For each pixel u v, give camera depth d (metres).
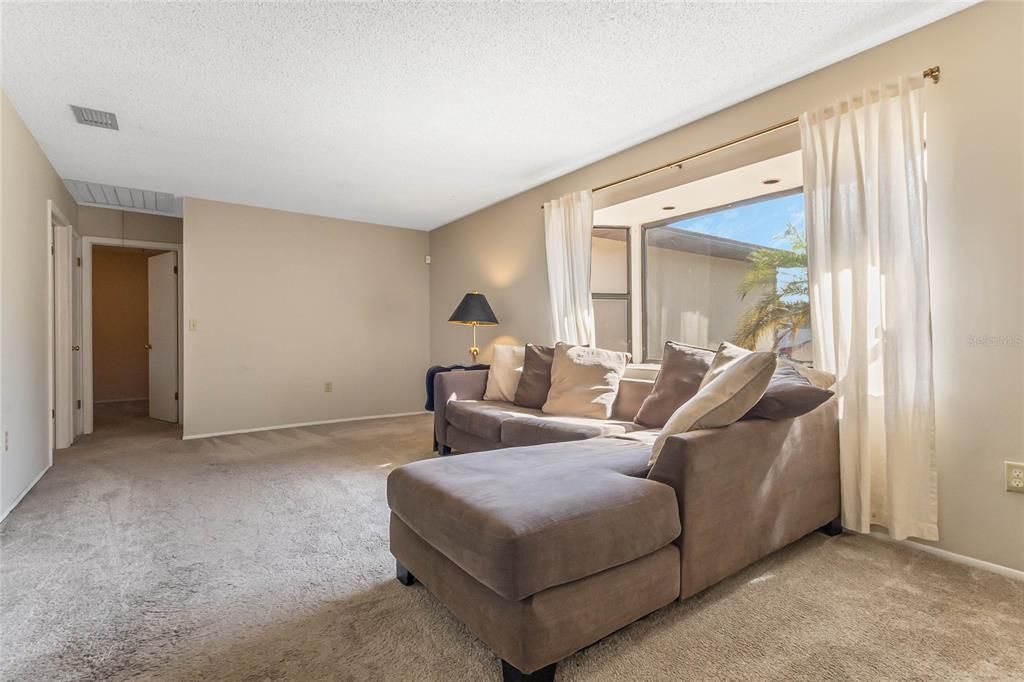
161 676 1.32
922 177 2.04
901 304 2.09
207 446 4.16
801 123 2.41
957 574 1.88
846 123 2.29
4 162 2.64
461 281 5.39
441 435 3.78
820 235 2.37
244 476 3.26
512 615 1.24
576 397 3.12
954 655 1.39
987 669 1.33
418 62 2.35
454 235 5.51
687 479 1.59
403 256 5.87
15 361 2.79
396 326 5.81
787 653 1.41
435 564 1.56
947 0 1.94
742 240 3.42
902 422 2.09
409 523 1.64
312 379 5.25
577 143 3.34
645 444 2.20
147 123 3.00
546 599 1.26
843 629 1.52
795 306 3.15
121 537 2.26
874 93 2.19
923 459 2.04
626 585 1.41
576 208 3.70
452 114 2.90
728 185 3.10
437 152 3.49
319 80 2.51
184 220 4.56
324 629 1.54
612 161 3.55
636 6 1.96
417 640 1.48
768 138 2.65
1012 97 1.89
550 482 1.58
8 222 2.69
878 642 1.46
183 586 1.81
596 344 4.06
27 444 2.99
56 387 4.12
